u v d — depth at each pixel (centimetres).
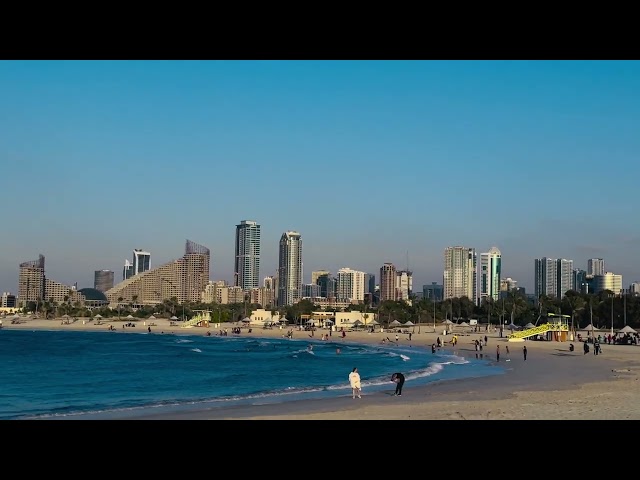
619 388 4347
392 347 12281
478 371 6150
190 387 5328
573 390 4225
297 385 5388
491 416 2934
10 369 7431
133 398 4459
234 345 13638
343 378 6097
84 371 7138
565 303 19375
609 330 16688
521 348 10062
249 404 3650
